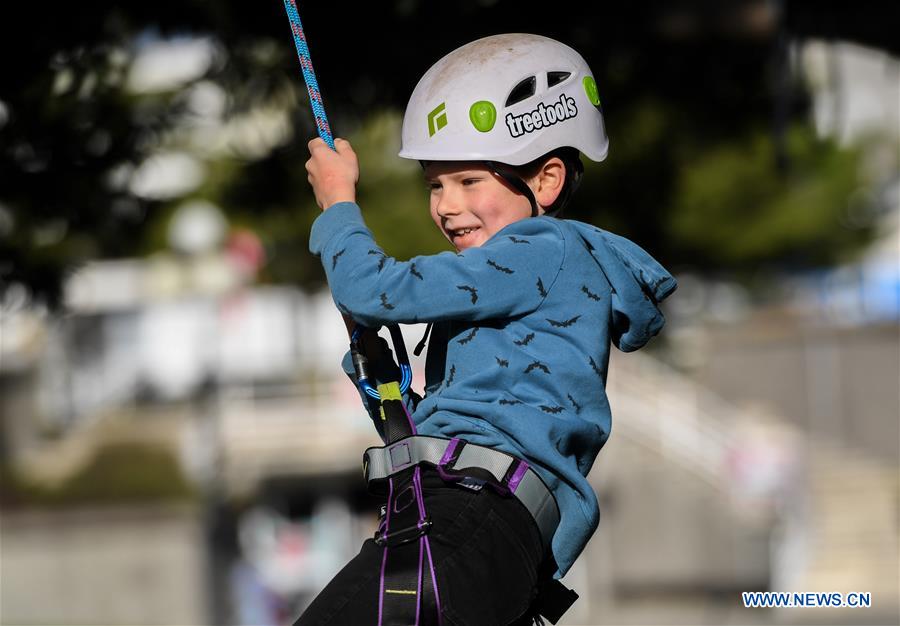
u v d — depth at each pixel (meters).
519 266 8.05
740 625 56.59
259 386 66.50
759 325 76.50
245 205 21.19
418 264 8.02
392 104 18.05
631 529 63.75
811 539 62.88
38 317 22.48
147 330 69.25
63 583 58.09
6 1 16.31
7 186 17.97
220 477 63.50
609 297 8.34
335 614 7.60
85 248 20.42
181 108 19.27
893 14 16.31
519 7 17.31
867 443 69.81
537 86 8.45
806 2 16.61
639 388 66.62
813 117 20.45
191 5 17.30
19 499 61.31
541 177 8.59
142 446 63.56
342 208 8.38
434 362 8.57
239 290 66.06
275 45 17.95
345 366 8.81
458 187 8.48
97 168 18.42
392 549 7.66
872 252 79.25
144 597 58.22
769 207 66.06
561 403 8.04
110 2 16.86
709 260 68.38
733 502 62.78
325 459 65.31
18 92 16.91
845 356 70.75
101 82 18.16
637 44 18.77
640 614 61.19
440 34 17.28
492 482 7.79
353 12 17.03
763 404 71.94
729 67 19.27
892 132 70.62
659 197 27.00
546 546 8.03
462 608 7.51
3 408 64.44
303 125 18.50
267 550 63.69
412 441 7.98
